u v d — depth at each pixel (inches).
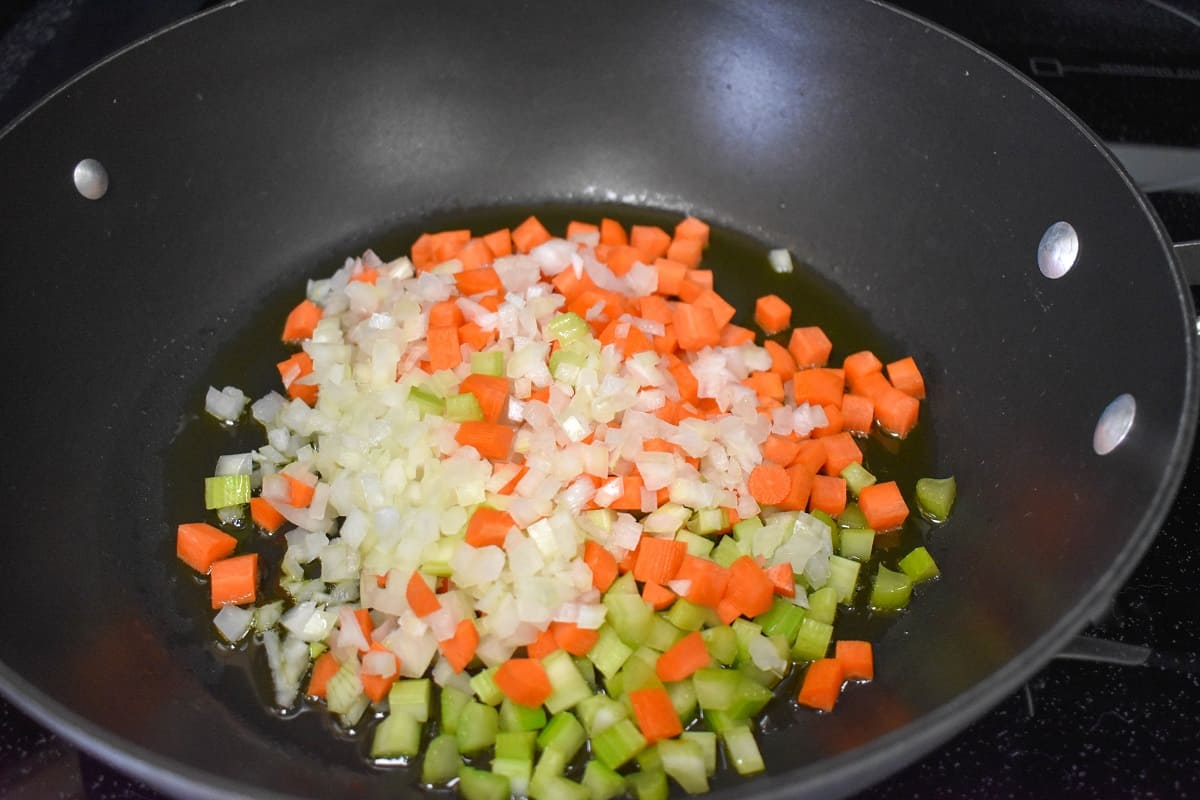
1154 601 12.8
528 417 14.2
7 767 11.8
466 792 12.0
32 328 14.0
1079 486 12.7
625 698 12.5
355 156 16.5
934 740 10.3
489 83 16.6
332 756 12.3
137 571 13.6
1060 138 13.9
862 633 13.2
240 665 12.9
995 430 14.3
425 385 14.6
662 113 16.8
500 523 13.1
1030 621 12.0
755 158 16.7
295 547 13.6
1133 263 12.9
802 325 15.9
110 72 14.4
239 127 15.7
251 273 16.0
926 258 15.5
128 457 14.4
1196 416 11.4
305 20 15.4
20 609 12.5
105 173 14.7
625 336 14.9
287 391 15.1
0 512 13.0
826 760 10.3
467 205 17.1
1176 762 11.8
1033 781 11.7
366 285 15.4
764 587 12.9
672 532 13.6
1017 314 14.4
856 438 14.8
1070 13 17.6
